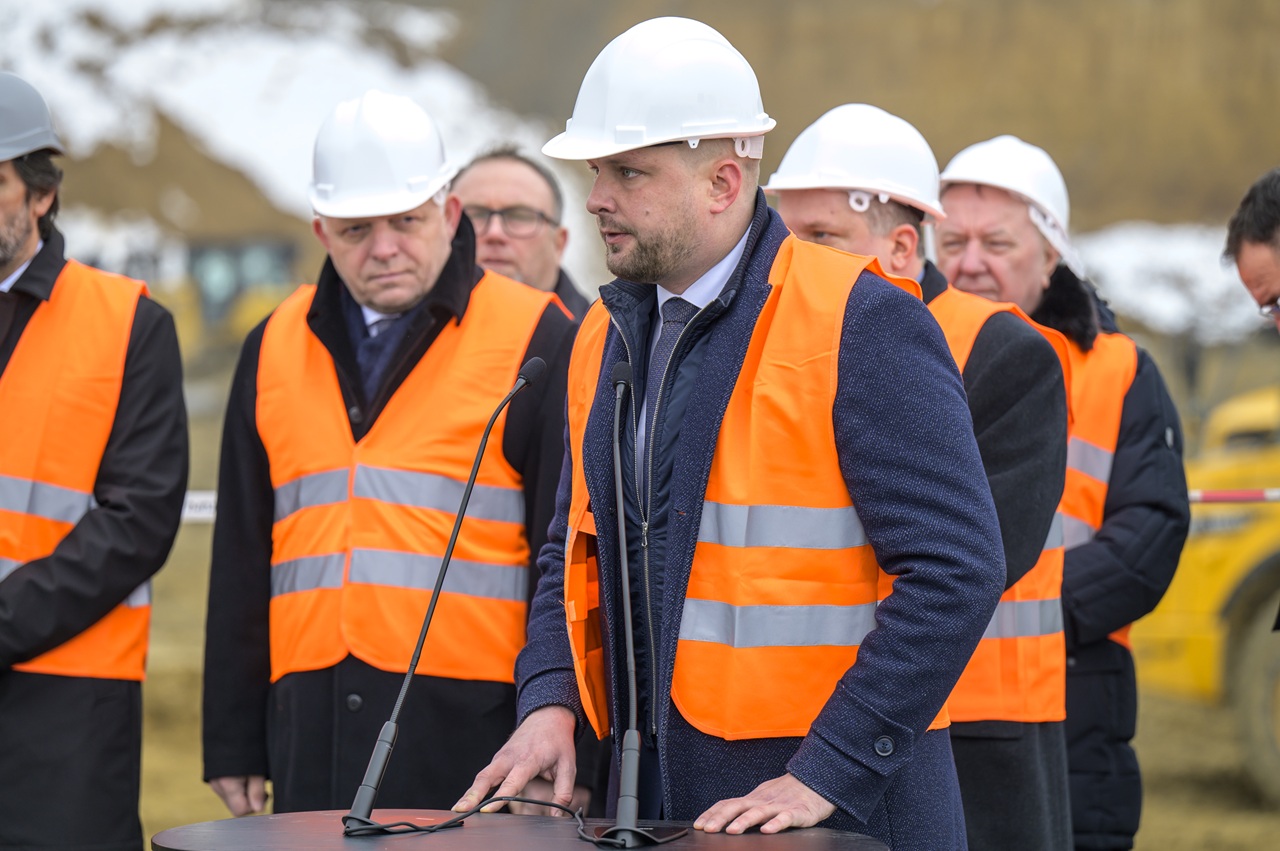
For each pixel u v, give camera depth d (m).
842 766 3.89
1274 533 12.65
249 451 6.29
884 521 4.02
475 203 8.30
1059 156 44.91
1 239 6.17
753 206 4.37
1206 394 24.72
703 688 4.14
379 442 6.02
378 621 5.88
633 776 3.68
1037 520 5.38
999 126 46.22
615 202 4.24
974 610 3.93
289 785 5.95
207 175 42.78
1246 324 32.03
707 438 4.16
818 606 4.11
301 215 42.06
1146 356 7.34
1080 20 47.53
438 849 3.44
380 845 3.48
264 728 6.31
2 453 6.12
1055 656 5.86
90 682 6.14
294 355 6.25
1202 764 14.98
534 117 46.41
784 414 4.11
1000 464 5.40
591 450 4.42
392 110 6.19
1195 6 46.69
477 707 5.91
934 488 3.98
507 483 6.05
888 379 4.05
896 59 48.16
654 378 4.36
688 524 4.16
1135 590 6.79
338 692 5.90
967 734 5.67
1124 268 36.16
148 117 44.47
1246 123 44.81
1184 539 7.00
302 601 6.03
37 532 6.11
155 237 40.44
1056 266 7.28
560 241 8.76
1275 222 5.43
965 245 7.14
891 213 5.93
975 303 5.75
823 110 47.47
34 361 6.21
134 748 6.31
